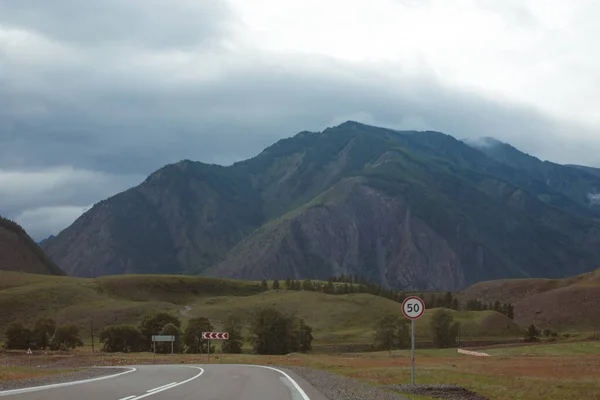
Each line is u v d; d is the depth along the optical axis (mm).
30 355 123875
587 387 38906
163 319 172250
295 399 23781
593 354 118125
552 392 35125
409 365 74125
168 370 48969
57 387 27422
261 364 71000
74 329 174250
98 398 22391
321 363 75188
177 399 22922
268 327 175875
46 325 176125
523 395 33469
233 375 40375
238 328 183625
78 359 100188
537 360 89938
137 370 49062
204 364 71438
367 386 31031
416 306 31141
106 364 81750
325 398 24328
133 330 163000
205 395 24875
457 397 29797
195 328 167000
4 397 22203
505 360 92688
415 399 27281
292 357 111500
